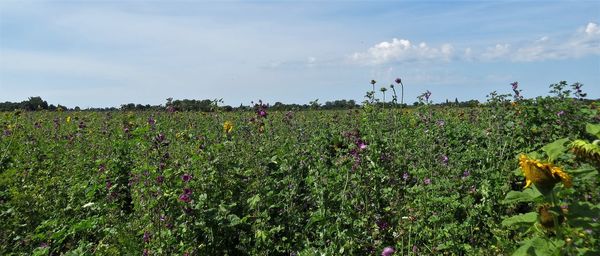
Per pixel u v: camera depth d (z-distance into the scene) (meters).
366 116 10.95
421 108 12.33
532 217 2.63
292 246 5.46
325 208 5.36
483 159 7.83
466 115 14.29
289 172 7.12
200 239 5.54
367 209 5.46
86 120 17.28
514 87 9.23
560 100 8.91
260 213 5.81
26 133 12.92
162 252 5.07
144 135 11.06
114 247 5.15
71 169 9.20
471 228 5.24
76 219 6.41
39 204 6.72
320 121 14.05
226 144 8.37
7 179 7.58
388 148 7.78
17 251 5.54
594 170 2.46
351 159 6.00
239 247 5.30
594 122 8.38
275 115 15.48
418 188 5.66
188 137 10.51
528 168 2.46
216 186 6.48
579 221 2.38
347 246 4.64
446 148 8.38
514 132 8.37
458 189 6.05
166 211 5.51
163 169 6.41
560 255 2.36
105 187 7.40
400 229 5.06
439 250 5.09
